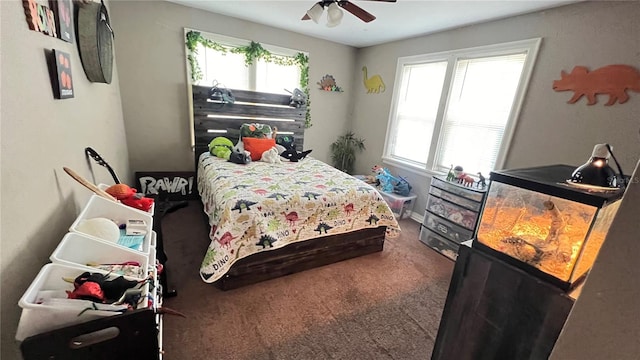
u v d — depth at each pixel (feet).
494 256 3.17
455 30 9.98
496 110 9.02
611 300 1.64
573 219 2.54
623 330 1.59
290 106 13.37
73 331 2.39
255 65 12.24
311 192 7.61
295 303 6.34
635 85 6.02
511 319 3.02
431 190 9.65
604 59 6.45
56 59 3.84
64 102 4.26
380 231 8.75
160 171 11.57
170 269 7.20
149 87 10.67
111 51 7.12
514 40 8.22
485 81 9.29
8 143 2.72
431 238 9.53
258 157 11.10
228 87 12.06
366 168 15.05
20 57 3.00
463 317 3.53
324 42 13.80
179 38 10.68
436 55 10.75
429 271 8.05
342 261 8.27
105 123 7.24
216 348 5.03
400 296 6.88
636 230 1.54
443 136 10.84
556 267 2.65
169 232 9.18
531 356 2.87
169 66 10.80
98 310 2.50
